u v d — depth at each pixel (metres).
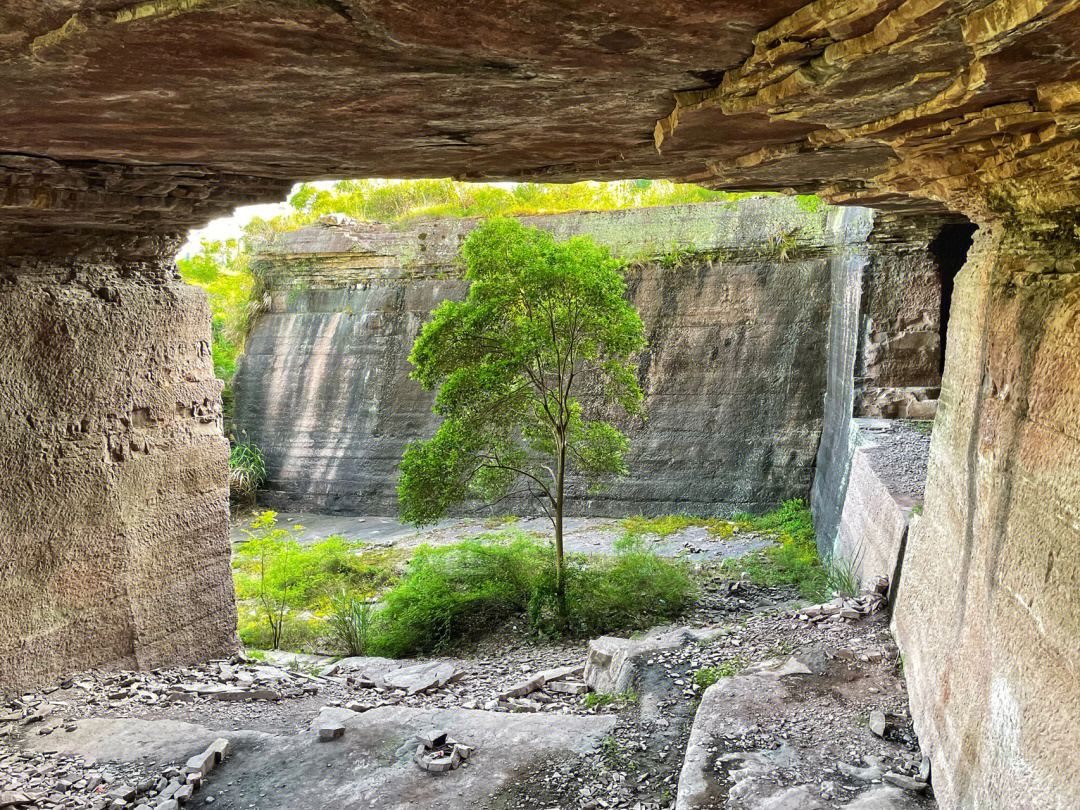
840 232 14.35
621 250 17.69
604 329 11.23
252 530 18.70
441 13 2.65
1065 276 3.91
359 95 3.78
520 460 11.81
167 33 2.78
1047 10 2.12
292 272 21.86
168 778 5.78
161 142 4.84
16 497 7.02
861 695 6.28
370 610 12.49
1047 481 3.68
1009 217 4.84
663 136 4.50
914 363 12.47
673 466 16.75
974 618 4.59
